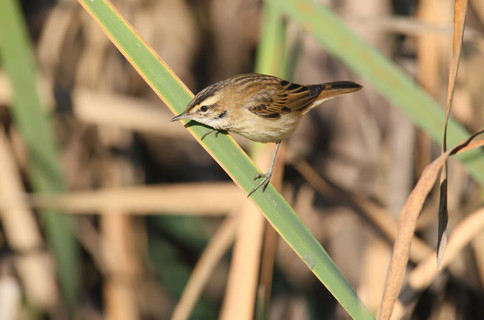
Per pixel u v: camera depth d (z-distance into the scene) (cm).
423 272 784
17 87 910
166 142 1455
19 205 961
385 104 1230
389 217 1054
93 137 1280
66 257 1022
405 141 1089
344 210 1205
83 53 1241
